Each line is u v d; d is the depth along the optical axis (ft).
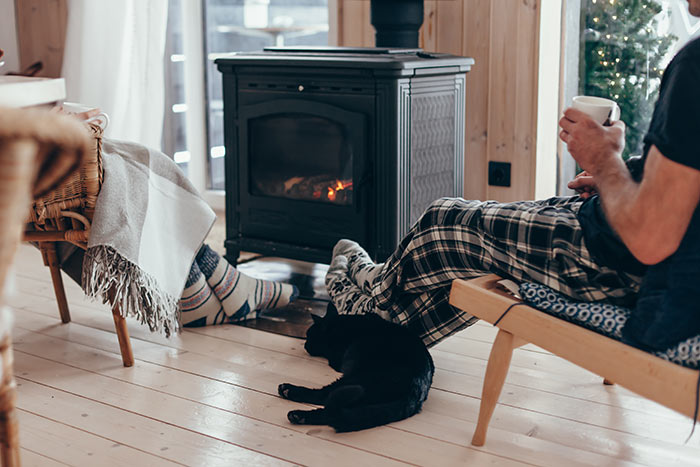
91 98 11.21
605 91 9.36
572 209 5.00
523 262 5.03
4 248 2.24
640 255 4.08
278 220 8.55
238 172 8.79
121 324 6.32
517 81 9.11
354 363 5.83
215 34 11.98
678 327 4.05
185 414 5.53
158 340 7.01
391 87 7.53
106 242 6.05
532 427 5.35
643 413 5.58
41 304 7.98
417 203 8.09
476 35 9.30
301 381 6.11
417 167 8.01
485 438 5.12
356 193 7.86
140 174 6.53
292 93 8.22
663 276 4.13
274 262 9.66
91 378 6.16
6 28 12.19
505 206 5.29
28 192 2.29
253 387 5.99
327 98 7.98
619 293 4.70
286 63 8.04
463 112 8.67
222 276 7.37
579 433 5.26
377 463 4.85
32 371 6.30
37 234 6.28
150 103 11.02
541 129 9.14
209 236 10.83
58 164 2.37
